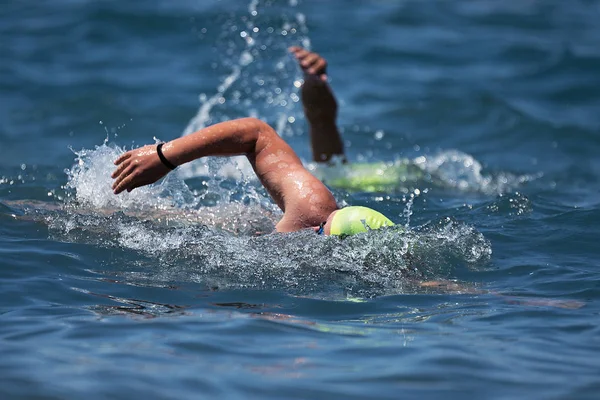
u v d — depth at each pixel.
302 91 30.70
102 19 62.75
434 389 13.81
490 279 20.33
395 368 14.65
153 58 55.50
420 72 54.94
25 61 54.94
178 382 13.82
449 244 22.09
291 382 13.95
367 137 41.75
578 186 33.94
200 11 63.19
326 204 21.44
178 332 16.23
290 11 57.25
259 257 20.75
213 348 15.45
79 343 15.52
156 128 42.78
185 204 25.58
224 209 24.44
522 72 55.78
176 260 20.77
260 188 28.09
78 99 47.03
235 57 51.22
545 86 52.75
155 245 21.58
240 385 13.78
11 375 13.86
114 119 44.09
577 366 14.85
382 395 13.53
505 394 13.64
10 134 41.56
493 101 47.62
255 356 15.11
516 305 18.33
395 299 18.80
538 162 38.50
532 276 20.50
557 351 15.58
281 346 15.67
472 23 68.50
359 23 65.19
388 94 49.69
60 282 19.06
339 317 17.61
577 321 17.25
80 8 65.81
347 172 31.97
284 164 21.81
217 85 49.59
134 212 24.06
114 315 17.20
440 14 70.56
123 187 21.52
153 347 15.39
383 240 20.67
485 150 40.44
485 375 14.41
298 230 21.19
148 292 18.75
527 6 75.06
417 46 60.88
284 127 42.12
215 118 43.50
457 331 16.69
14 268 19.72
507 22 69.38
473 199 29.47
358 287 19.55
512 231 24.23
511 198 27.45
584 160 39.06
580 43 63.09
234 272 20.12
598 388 13.89
